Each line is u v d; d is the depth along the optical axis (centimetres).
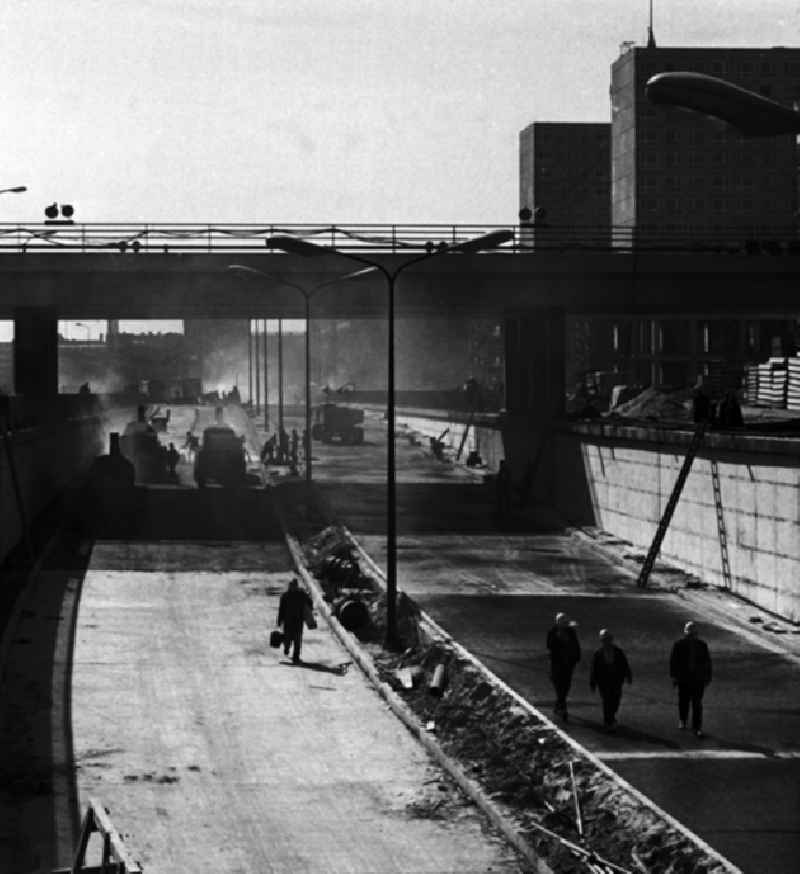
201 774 2505
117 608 4241
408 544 5794
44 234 6962
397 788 2422
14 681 3244
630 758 2547
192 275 7125
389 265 7144
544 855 1989
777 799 2283
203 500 7388
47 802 2312
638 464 5578
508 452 8638
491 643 3697
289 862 2028
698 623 4022
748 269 7231
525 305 7512
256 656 3578
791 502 3994
